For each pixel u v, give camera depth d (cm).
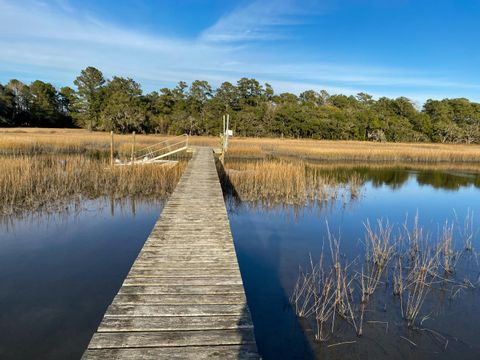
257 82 6284
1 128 4403
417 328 441
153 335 253
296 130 5075
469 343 414
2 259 616
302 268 612
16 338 397
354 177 1781
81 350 382
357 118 5334
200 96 5797
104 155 2278
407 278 574
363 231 858
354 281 566
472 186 1659
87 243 708
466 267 646
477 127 5647
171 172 1339
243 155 2486
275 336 417
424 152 2853
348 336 420
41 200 978
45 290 509
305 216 976
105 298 491
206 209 614
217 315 284
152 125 5081
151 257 402
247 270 599
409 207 1177
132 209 974
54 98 5847
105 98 5469
